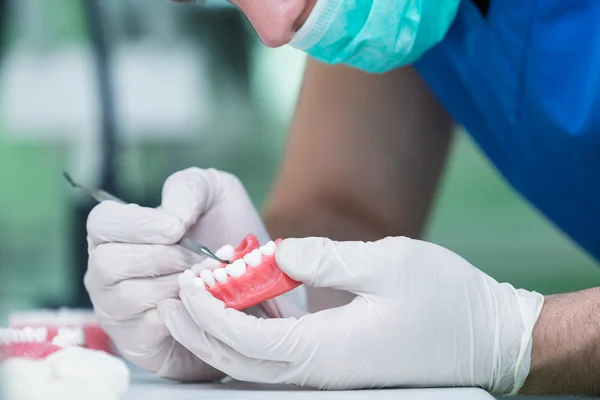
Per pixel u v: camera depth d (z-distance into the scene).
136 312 0.99
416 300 0.90
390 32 1.13
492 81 1.28
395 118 1.51
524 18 1.19
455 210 5.36
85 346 1.00
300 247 0.90
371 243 0.93
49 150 4.49
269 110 5.27
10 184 4.51
